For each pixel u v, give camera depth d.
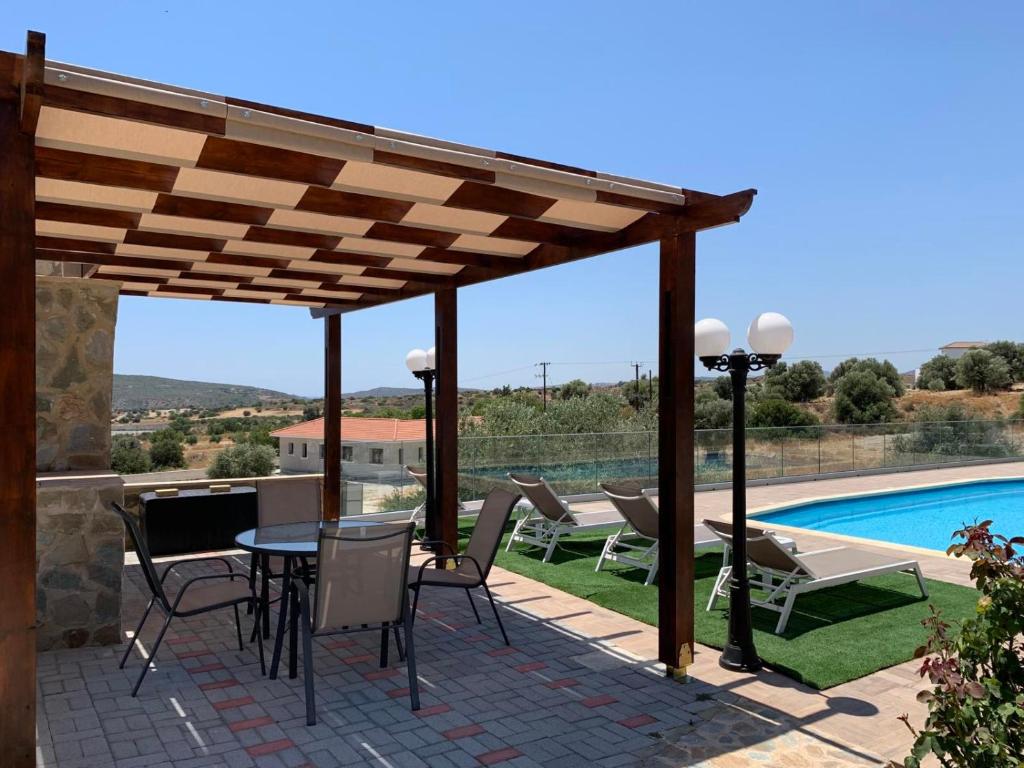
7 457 2.96
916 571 6.61
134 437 39.50
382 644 4.93
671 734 3.89
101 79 2.85
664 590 4.77
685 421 4.70
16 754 2.96
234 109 3.08
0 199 2.93
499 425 23.69
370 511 10.89
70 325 6.14
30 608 2.99
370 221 5.04
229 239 5.57
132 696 4.41
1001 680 2.25
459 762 3.56
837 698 4.38
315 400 72.88
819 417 39.53
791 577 5.91
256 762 3.56
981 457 20.66
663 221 4.73
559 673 4.82
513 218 5.07
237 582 5.41
